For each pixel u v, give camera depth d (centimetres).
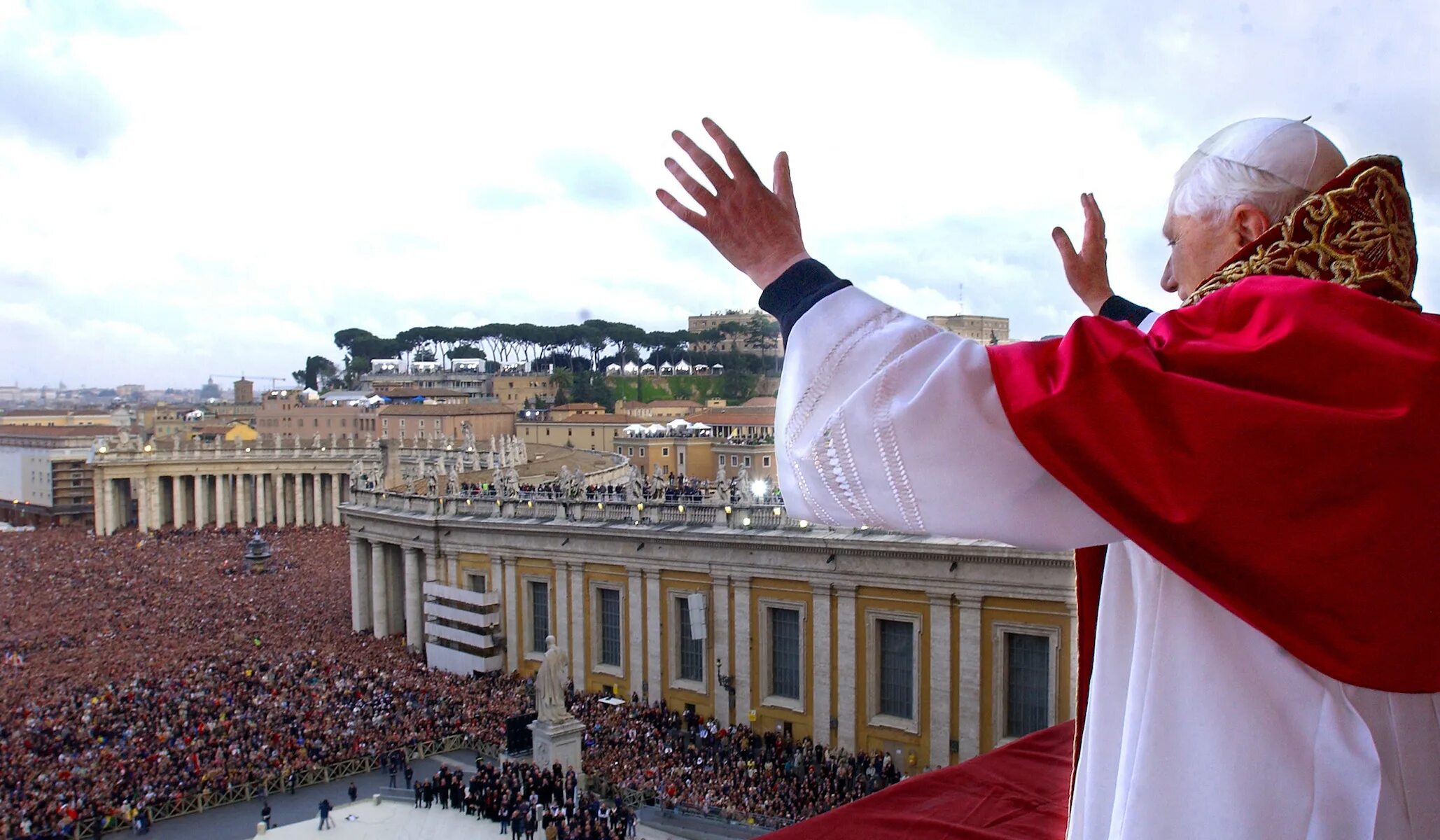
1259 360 374
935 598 4862
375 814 4894
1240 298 403
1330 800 380
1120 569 457
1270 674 390
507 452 11588
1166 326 408
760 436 13600
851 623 5175
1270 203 457
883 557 5028
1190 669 400
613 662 6475
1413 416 346
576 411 18462
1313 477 348
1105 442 369
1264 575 357
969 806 739
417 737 5853
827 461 413
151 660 7312
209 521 16075
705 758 5150
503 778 4872
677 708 6000
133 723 5984
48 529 15350
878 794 774
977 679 4728
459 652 7138
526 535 6900
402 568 8544
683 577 5988
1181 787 396
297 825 4806
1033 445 379
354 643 8088
